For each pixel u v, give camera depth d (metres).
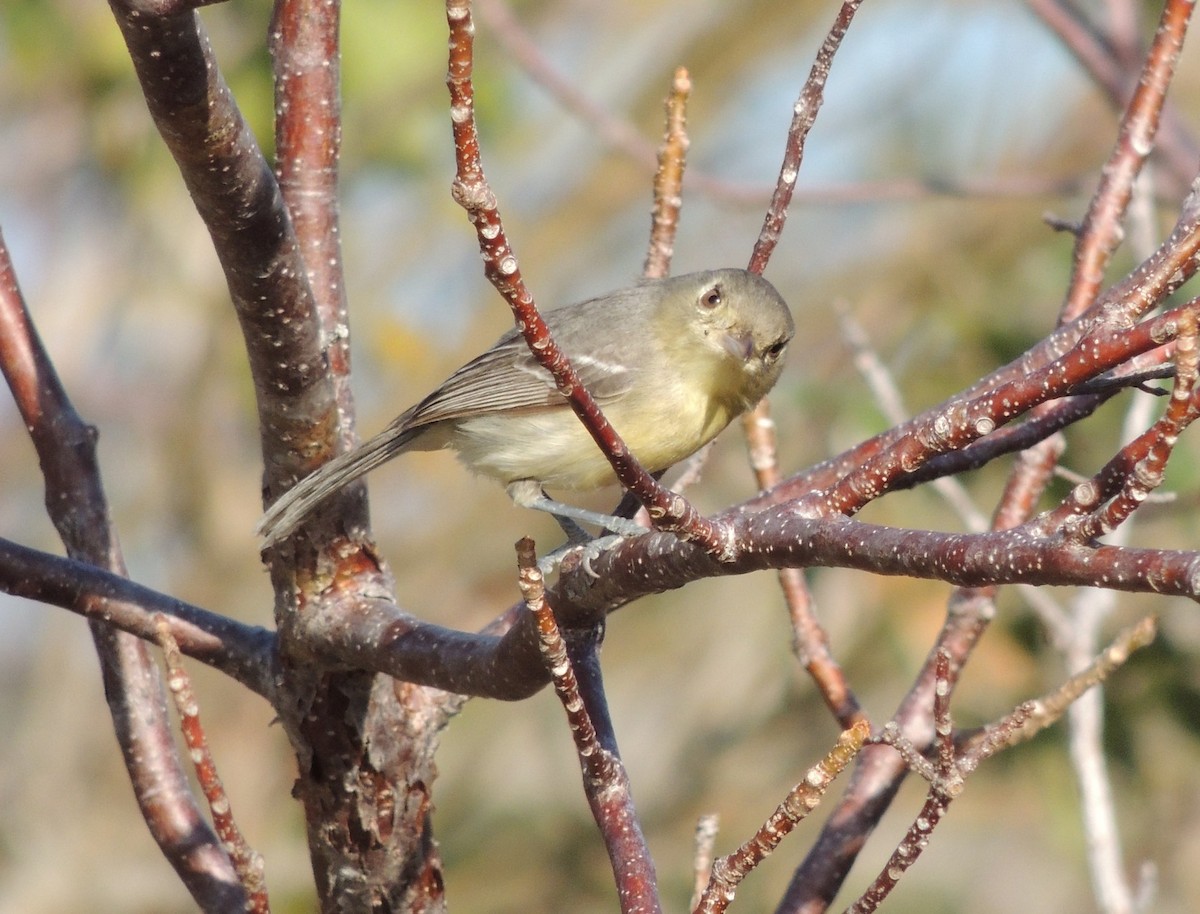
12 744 17.03
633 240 18.62
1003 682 12.90
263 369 6.28
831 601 14.41
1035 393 5.02
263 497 6.89
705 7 18.53
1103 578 4.17
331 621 6.60
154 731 7.12
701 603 16.70
